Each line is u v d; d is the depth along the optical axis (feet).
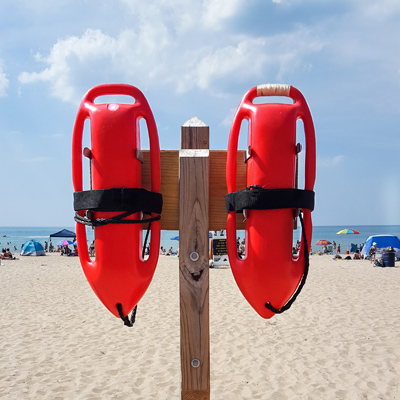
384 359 19.10
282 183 6.68
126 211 6.57
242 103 7.09
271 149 6.66
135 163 6.70
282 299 6.88
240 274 6.89
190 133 7.05
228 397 15.67
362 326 24.52
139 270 6.77
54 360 19.62
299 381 16.94
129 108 6.72
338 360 19.12
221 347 21.18
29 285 43.24
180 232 6.81
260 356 19.81
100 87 6.97
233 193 6.88
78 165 7.18
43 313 29.22
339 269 58.03
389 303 31.07
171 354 20.26
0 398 15.64
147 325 25.55
